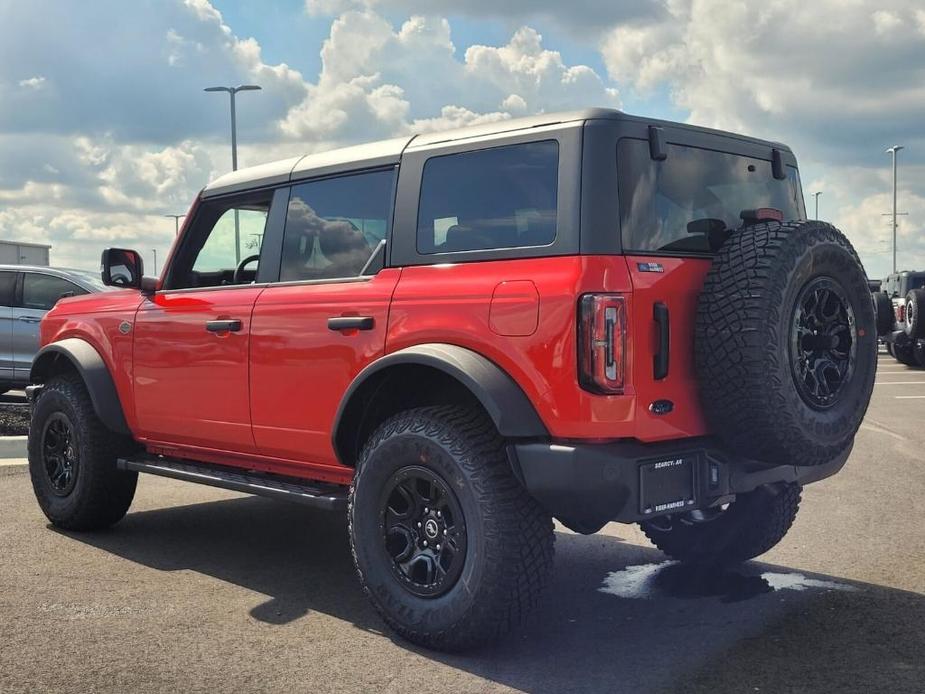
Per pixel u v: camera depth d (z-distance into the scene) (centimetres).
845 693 329
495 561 354
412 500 383
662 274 363
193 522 619
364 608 433
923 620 407
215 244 518
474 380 359
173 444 534
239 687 337
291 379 446
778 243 359
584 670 354
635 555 532
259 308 464
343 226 447
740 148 430
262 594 454
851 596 444
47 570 493
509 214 381
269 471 483
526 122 387
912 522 597
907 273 2119
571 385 345
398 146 432
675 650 375
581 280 346
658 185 381
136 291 556
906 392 1505
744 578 478
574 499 346
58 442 584
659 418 358
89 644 380
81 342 577
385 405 423
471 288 377
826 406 374
